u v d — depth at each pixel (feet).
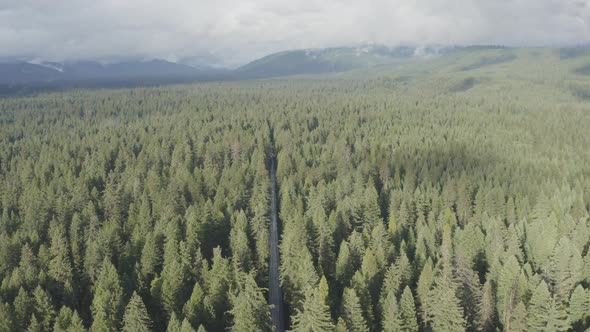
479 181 379.55
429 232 255.50
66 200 334.65
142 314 170.60
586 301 184.03
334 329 161.79
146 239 242.99
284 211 318.04
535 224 264.11
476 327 184.24
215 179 389.80
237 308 167.22
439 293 172.14
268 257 270.05
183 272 217.36
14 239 255.50
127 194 356.59
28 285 214.28
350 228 289.94
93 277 230.27
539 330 171.01
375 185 417.90
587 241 250.37
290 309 210.59
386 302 177.47
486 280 215.72
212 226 281.54
